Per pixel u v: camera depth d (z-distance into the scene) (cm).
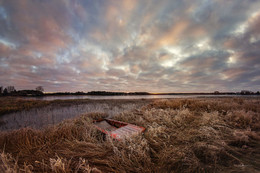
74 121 683
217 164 239
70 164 272
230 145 314
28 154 333
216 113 607
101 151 324
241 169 215
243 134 340
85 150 335
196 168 233
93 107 1468
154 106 1033
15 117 941
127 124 561
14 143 396
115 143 345
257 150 276
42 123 771
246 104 835
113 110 1229
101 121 734
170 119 584
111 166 259
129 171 242
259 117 538
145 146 318
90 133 462
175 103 985
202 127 454
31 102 1916
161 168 244
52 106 1588
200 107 867
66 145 379
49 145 378
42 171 252
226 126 472
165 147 327
